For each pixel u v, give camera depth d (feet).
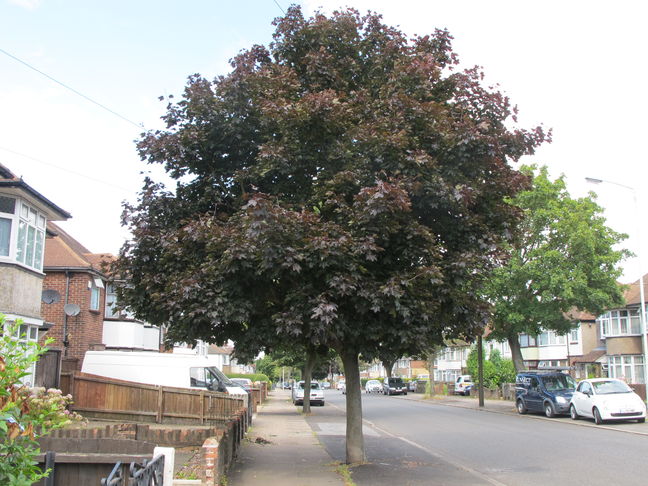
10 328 13.92
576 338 164.66
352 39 37.68
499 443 54.08
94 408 57.77
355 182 31.12
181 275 30.78
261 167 32.68
